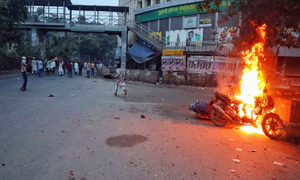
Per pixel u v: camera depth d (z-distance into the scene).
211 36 25.19
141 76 22.84
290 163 4.45
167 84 20.48
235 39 8.97
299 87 16.61
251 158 4.57
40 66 22.52
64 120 6.55
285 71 19.86
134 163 3.99
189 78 19.59
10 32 23.25
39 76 22.64
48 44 45.00
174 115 8.68
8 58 24.81
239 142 5.60
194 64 20.23
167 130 6.26
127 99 11.70
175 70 22.12
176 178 3.55
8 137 4.93
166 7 29.31
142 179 3.46
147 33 32.62
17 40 24.62
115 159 4.11
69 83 17.62
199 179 3.56
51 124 6.06
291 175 3.92
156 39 30.69
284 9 6.03
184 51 23.80
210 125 7.47
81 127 5.95
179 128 6.59
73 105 8.89
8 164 3.72
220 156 4.57
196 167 3.99
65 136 5.18
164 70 22.73
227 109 7.30
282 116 6.75
